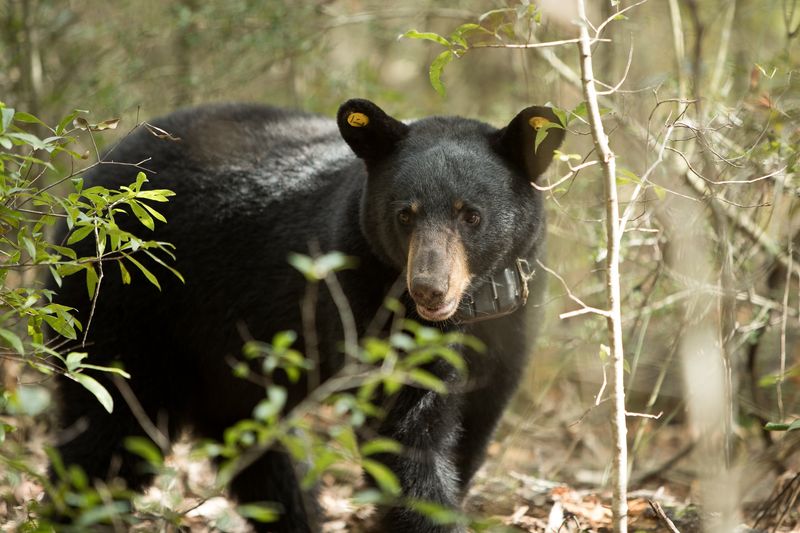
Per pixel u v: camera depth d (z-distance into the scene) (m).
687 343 9.09
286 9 15.03
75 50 15.76
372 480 8.72
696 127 9.52
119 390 9.80
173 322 10.02
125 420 9.87
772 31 15.43
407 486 8.55
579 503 10.33
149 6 16.27
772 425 7.92
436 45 17.47
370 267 8.91
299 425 6.15
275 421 6.11
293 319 9.52
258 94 16.89
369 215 8.78
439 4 15.95
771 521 9.70
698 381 8.87
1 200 7.21
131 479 9.94
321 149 10.07
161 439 8.11
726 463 8.37
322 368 9.47
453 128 9.02
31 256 7.46
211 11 14.94
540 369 13.60
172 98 15.77
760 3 14.38
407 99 17.23
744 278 11.02
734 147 10.33
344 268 9.02
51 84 15.53
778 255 10.76
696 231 9.77
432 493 8.59
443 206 8.42
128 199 7.59
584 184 12.40
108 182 10.03
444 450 8.95
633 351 12.17
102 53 15.80
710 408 8.52
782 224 11.66
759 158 10.16
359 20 15.41
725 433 8.48
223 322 9.98
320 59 15.95
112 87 14.55
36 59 14.11
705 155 9.48
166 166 10.03
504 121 15.10
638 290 11.77
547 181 10.02
